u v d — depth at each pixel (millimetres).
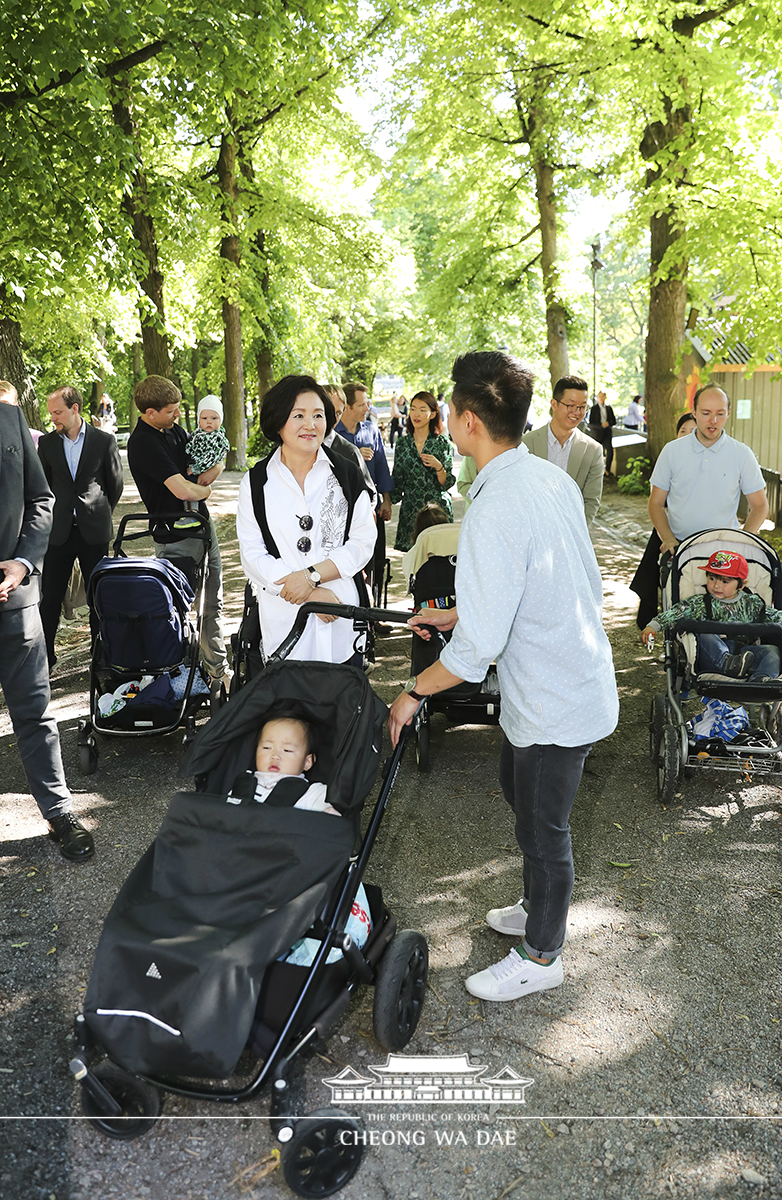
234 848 2646
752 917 3715
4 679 4129
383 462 7824
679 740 4641
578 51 12750
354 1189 2490
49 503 4246
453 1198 2457
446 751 5566
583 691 2875
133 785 5012
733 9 11398
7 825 4535
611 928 3664
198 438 5984
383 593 8156
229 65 9766
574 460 5684
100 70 9516
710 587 5066
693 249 12023
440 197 26469
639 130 14500
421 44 17672
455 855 4262
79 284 12133
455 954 3504
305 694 3131
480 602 2744
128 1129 2607
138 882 2686
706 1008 3178
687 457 5598
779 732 4980
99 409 27734
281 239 24250
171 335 21453
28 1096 2805
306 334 26562
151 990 2352
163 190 13672
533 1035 3062
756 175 12109
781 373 12406
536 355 26484
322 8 10812
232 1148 2631
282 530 3898
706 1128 2666
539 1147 2617
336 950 2715
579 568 2914
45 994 3270
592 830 4484
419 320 29875
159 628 5117
